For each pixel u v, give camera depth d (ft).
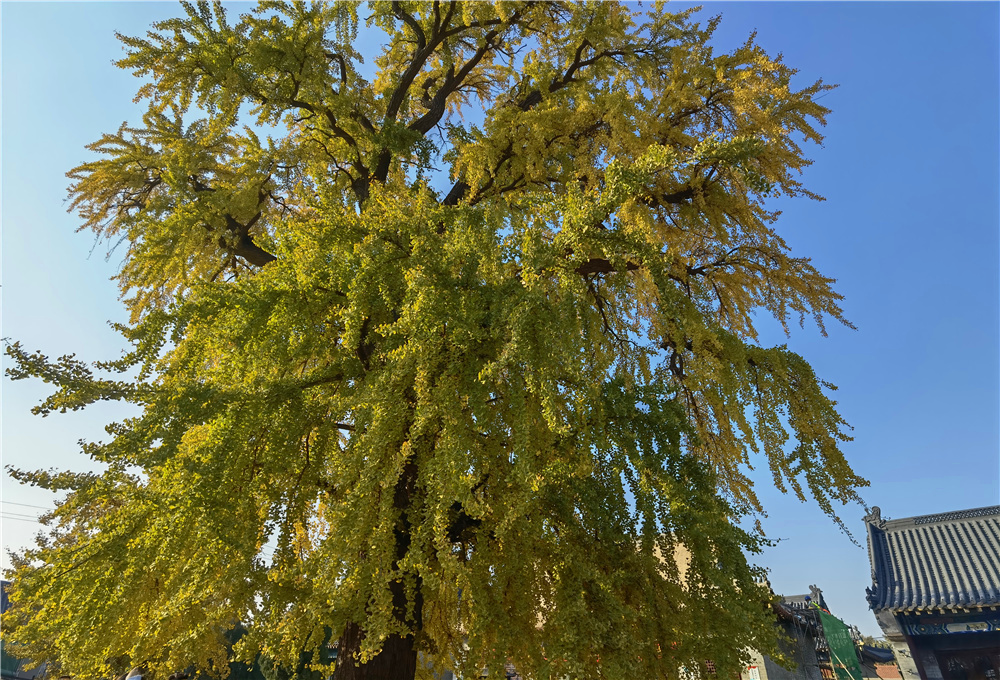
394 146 27.84
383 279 16.88
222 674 19.89
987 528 65.21
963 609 53.83
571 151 26.68
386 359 16.28
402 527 17.15
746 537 17.79
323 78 28.84
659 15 29.94
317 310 17.39
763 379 22.34
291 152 31.45
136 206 31.24
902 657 56.13
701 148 12.84
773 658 15.29
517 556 16.42
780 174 23.63
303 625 14.42
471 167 27.12
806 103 22.54
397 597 19.01
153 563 14.46
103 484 13.93
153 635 15.11
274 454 15.49
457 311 15.26
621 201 14.02
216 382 15.70
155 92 28.19
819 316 26.86
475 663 15.08
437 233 18.58
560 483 17.52
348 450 15.34
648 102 25.25
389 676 18.58
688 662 15.83
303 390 16.66
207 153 30.83
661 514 17.63
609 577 16.35
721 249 27.99
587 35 30.25
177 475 14.10
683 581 17.28
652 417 18.92
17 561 29.01
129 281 26.14
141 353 14.66
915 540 68.03
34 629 13.80
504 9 31.81
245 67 26.18
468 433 14.89
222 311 15.97
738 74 23.67
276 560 15.52
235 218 29.60
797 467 21.56
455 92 41.86
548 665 14.38
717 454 24.48
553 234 15.88
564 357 13.67
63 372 12.68
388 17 32.30
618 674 13.89
